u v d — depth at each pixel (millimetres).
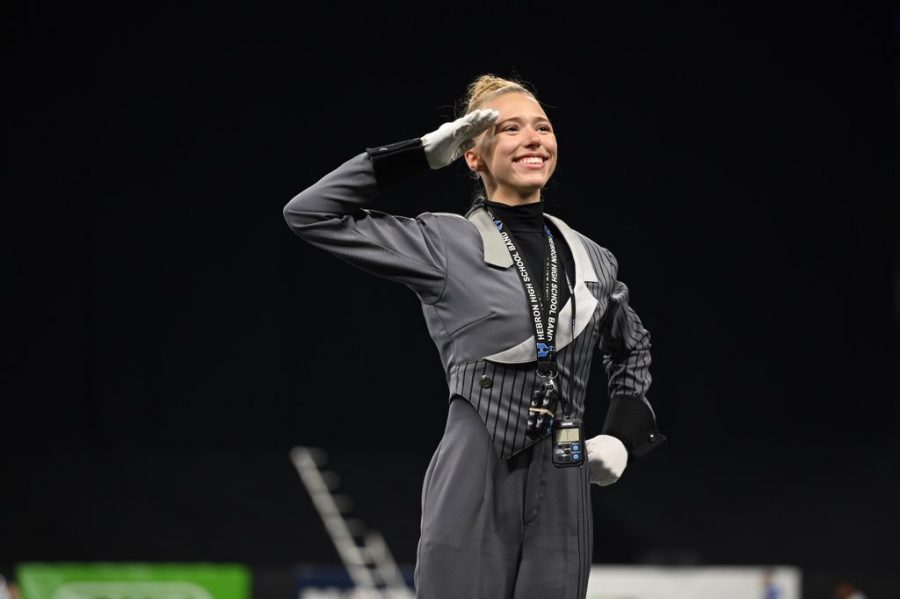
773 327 41125
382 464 39812
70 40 39188
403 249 9742
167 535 36938
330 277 40406
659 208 40500
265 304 40000
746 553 38500
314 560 36156
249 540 36844
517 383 9414
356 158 9781
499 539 9297
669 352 40688
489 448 9359
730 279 40875
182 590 23922
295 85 39844
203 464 39156
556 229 10281
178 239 39719
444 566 9242
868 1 41125
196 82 39719
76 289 39500
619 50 40375
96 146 39375
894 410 41562
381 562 35875
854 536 39156
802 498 40062
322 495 38344
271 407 39969
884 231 41406
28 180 39281
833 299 41281
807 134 41125
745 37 40969
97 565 36125
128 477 38625
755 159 41000
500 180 10062
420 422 40500
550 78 40094
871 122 41219
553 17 40125
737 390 41031
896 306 41594
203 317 39844
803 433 41250
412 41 39906
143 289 39625
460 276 9633
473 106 10430
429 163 9812
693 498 39781
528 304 9539
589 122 40219
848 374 41250
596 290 9961
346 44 39844
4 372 39250
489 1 40000
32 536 36719
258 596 35000
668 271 40531
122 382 39500
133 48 39469
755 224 41000
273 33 39844
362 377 40375
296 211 9609
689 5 40719
